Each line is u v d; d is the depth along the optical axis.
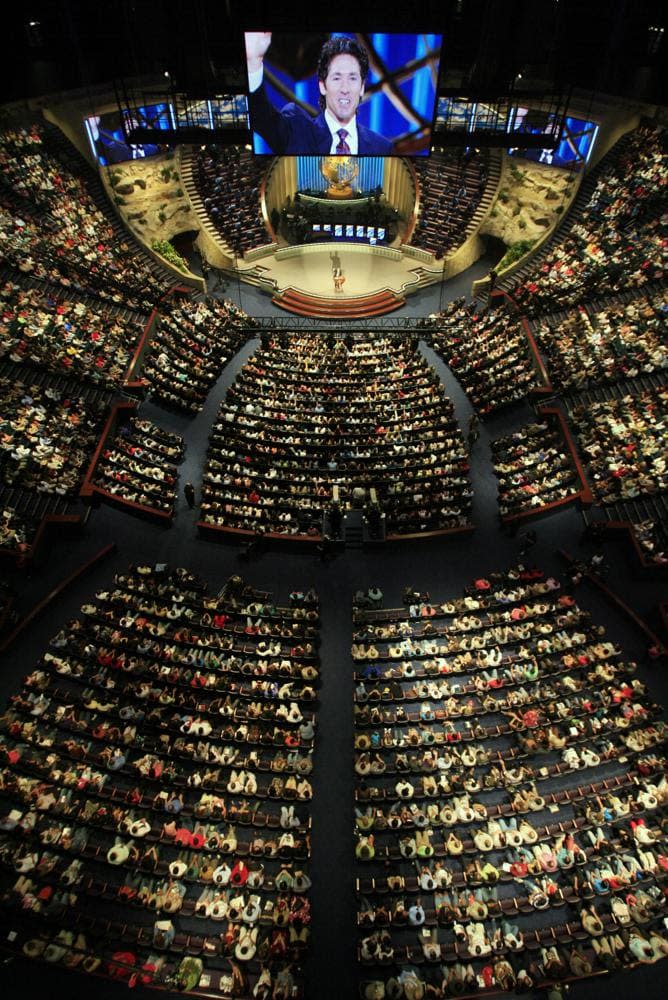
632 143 42.91
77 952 18.42
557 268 41.53
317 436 34.06
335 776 22.69
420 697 23.94
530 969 18.39
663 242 38.28
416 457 33.25
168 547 29.84
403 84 27.45
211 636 25.56
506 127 30.56
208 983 18.17
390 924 19.16
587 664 24.47
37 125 43.00
